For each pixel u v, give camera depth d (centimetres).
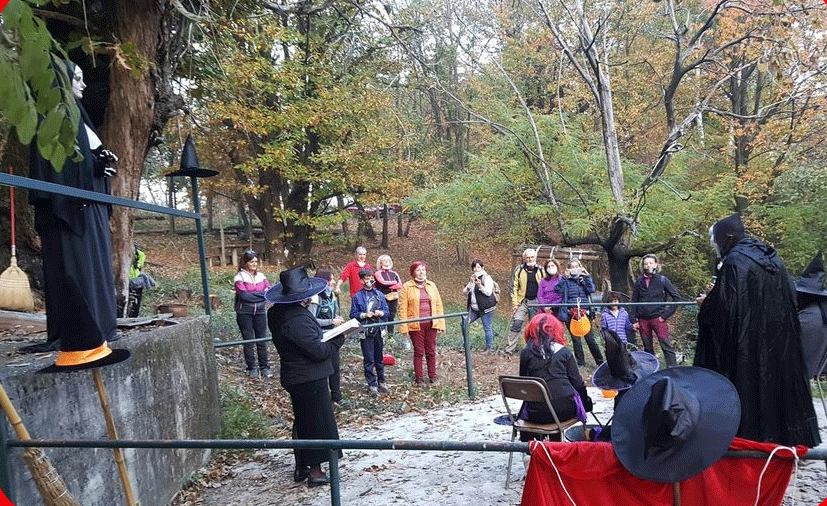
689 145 2000
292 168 2042
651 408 286
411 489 553
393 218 3800
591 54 1745
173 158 1973
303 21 1917
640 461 284
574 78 2234
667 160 1628
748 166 2003
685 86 2314
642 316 1017
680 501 285
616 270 1806
